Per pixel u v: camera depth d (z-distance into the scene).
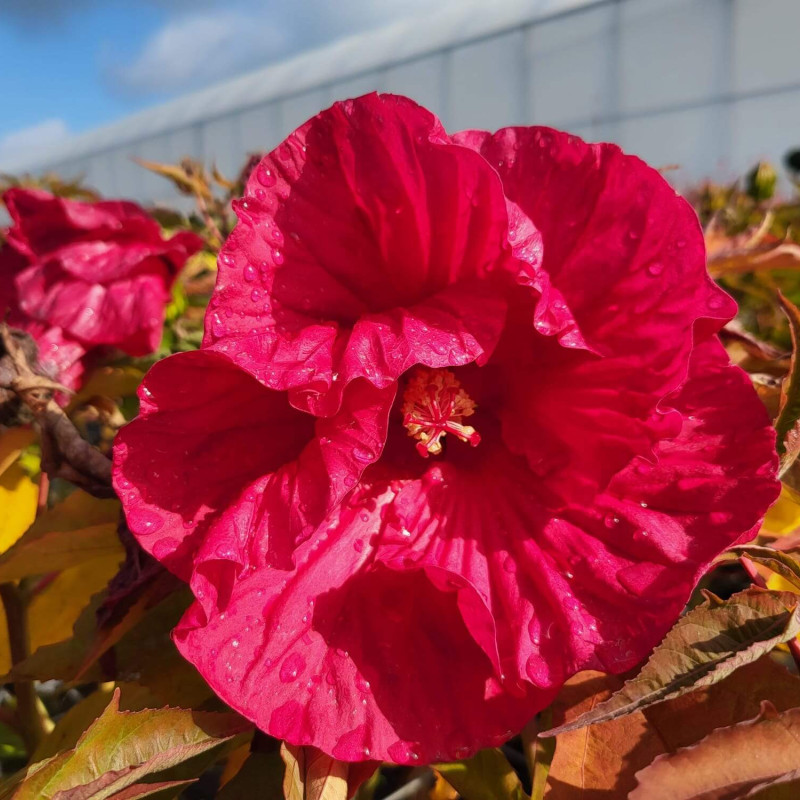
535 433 0.29
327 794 0.23
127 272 0.39
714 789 0.20
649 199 0.25
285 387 0.23
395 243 0.26
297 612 0.25
